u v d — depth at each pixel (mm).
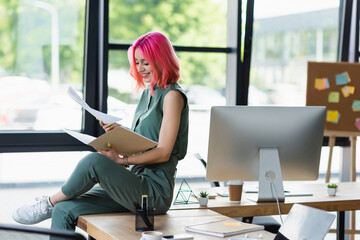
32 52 4453
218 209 2877
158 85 2900
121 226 2461
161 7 4727
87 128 4645
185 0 4793
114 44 4562
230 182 3035
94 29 4543
